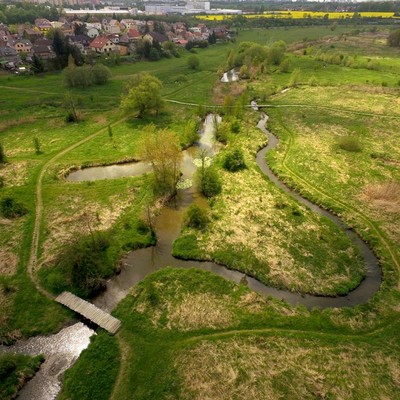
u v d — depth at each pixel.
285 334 28.67
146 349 27.39
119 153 56.88
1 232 39.03
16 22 182.25
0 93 85.62
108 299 32.06
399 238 38.88
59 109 76.88
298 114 73.88
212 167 52.59
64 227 39.97
